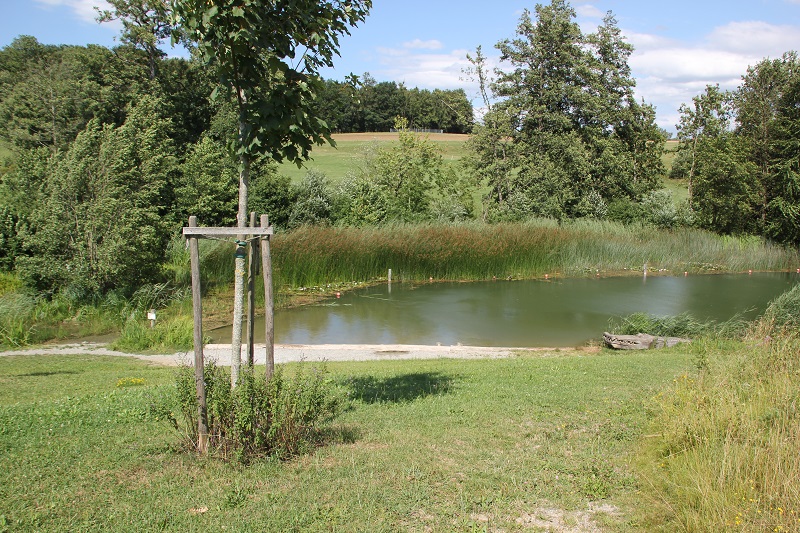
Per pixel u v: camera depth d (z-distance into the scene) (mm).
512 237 30516
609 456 6184
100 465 5629
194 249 5727
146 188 21172
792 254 35156
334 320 19828
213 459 5703
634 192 43438
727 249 34281
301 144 6328
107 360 13484
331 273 26875
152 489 5109
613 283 28031
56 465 5629
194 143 39375
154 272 21031
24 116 36531
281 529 4477
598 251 31938
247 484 5219
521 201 38188
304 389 6312
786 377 7148
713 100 43719
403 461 5879
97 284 19328
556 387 9445
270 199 32312
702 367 8391
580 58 44219
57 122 36125
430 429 7035
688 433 6043
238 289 6020
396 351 14844
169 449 5996
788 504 4637
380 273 28359
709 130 43312
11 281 21234
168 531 4410
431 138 80125
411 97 101250
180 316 17922
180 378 6086
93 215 19219
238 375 6016
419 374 10781
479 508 4957
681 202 41375
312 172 36125
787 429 5840
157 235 21062
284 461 5801
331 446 6273
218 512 4711
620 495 5293
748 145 39438
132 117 21984
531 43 43031
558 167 40594
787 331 13227
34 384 10391
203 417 5840
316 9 6219
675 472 5504
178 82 40219
